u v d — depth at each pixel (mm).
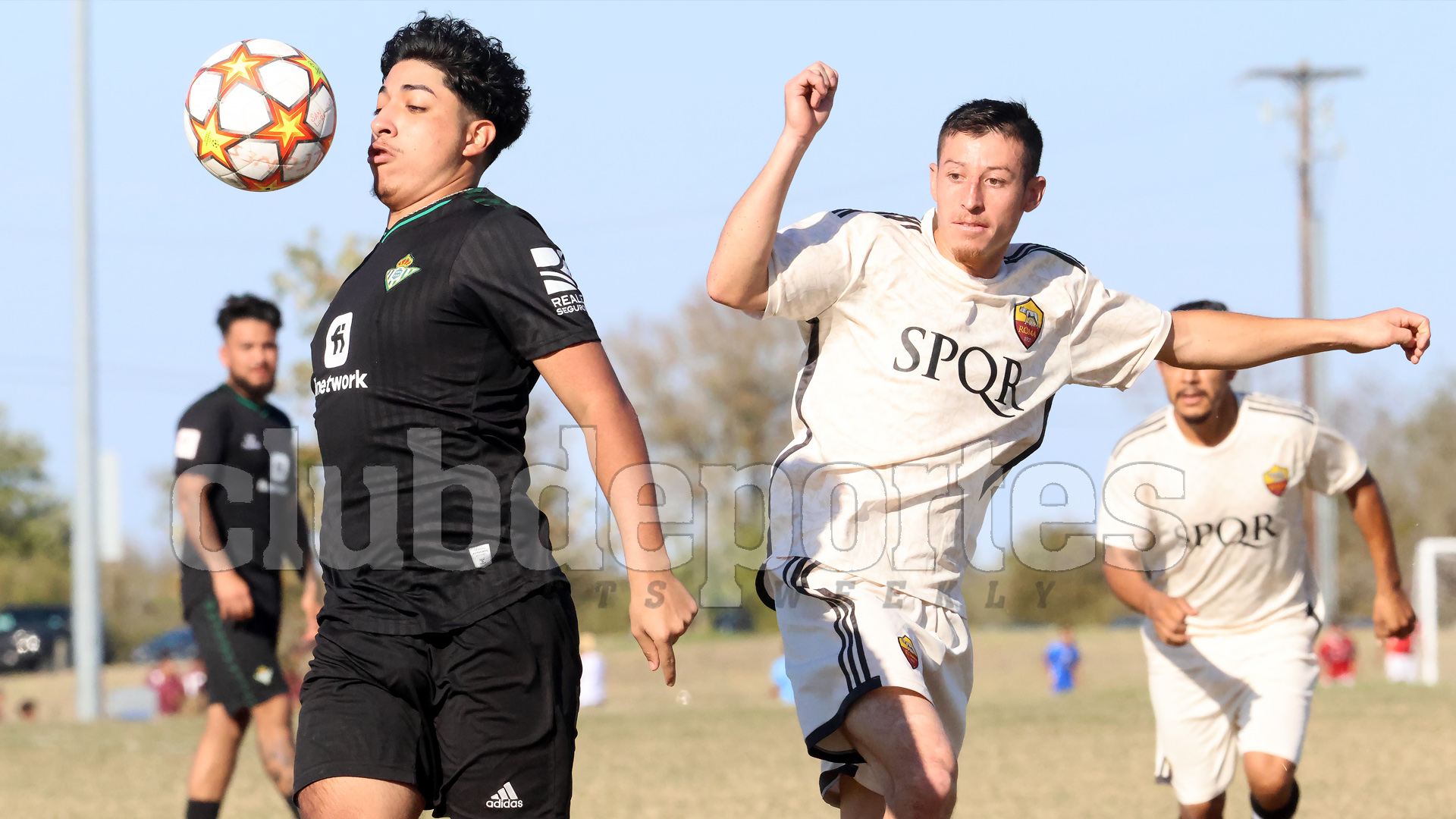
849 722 8438
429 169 7621
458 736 7062
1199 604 12891
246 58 8867
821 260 8688
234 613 13320
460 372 7184
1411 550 103562
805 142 8211
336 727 6996
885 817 8422
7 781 18703
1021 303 8953
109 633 97750
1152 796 16562
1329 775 17875
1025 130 8617
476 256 7145
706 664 64688
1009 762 20250
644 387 113000
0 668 76688
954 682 9133
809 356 9148
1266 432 12398
